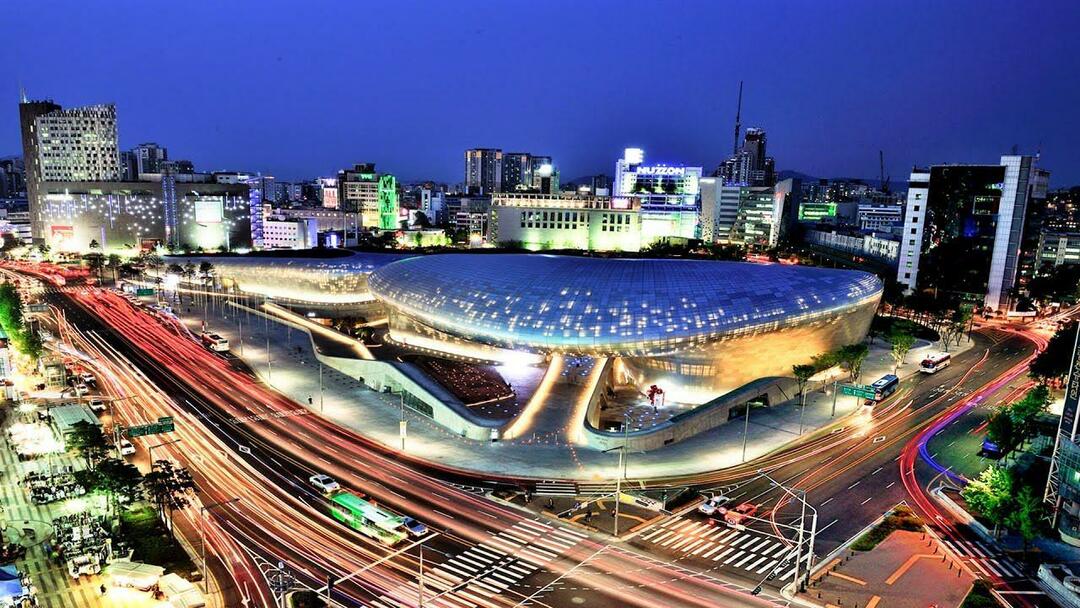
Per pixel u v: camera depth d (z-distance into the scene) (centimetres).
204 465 10206
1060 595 7212
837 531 8556
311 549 7881
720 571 7575
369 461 10450
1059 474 8669
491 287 13838
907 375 15900
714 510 8931
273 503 9038
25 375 14788
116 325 19875
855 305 13112
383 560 7656
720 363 13088
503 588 7138
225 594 6950
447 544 8006
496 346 13262
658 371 13575
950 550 8131
